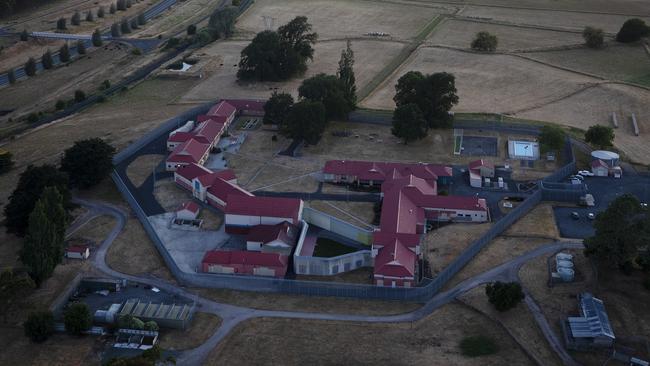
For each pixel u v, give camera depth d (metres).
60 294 156.38
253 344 141.00
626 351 133.50
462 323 145.38
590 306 143.00
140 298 155.50
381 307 152.62
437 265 165.75
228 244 177.25
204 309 152.50
